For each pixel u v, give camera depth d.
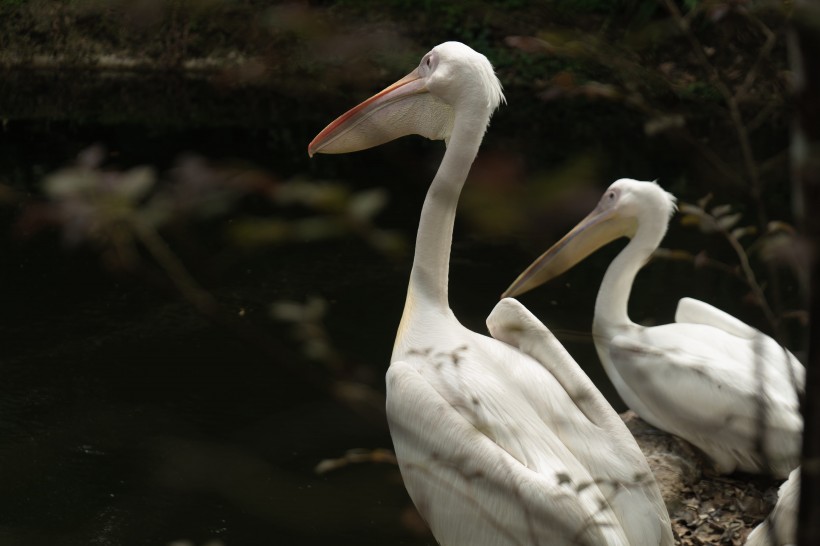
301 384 14.42
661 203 12.12
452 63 8.01
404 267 19.52
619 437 7.14
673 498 10.19
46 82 29.47
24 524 11.09
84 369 14.95
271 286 18.44
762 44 3.58
